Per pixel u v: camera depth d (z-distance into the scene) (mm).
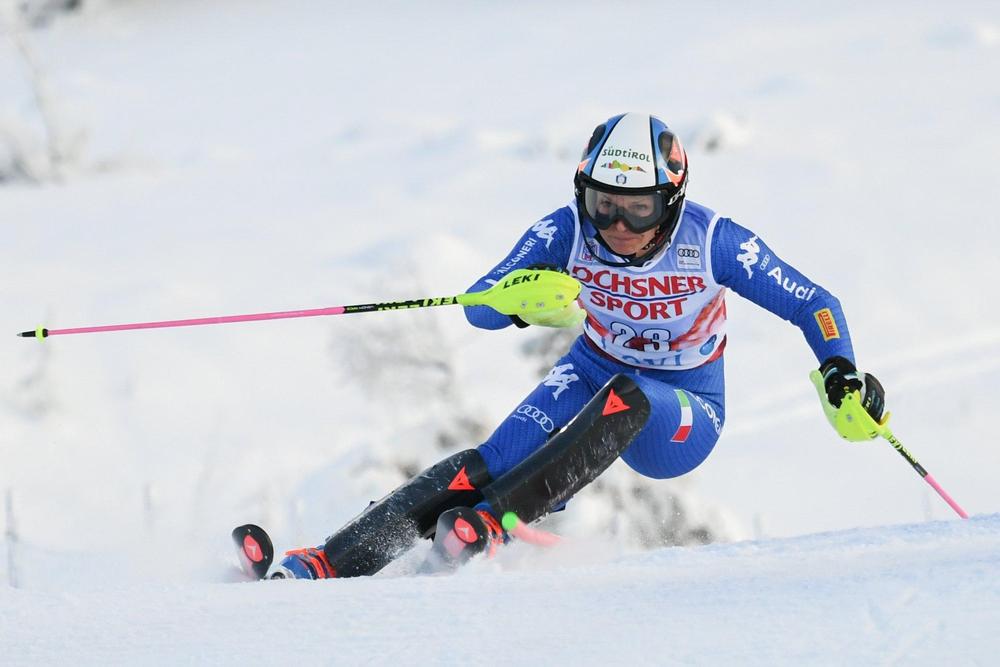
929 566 7953
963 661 6090
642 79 98938
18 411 38250
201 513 30438
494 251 55375
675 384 15547
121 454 35812
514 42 121125
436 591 8766
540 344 34812
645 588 8320
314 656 7234
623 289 14805
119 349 43000
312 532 27891
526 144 75688
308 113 94938
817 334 14133
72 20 132500
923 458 39062
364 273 50750
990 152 71000
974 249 56938
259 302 48219
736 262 14383
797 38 110562
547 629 7375
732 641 6750
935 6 119812
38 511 30938
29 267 53812
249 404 39531
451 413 32938
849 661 6258
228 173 75688
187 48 124562
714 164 71250
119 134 88312
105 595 9438
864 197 63844
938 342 49344
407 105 95188
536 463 12852
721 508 29188
